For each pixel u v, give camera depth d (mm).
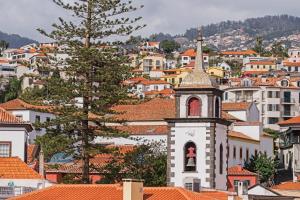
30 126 124062
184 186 116938
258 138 184000
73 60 120688
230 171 156250
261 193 123438
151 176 126562
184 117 120250
